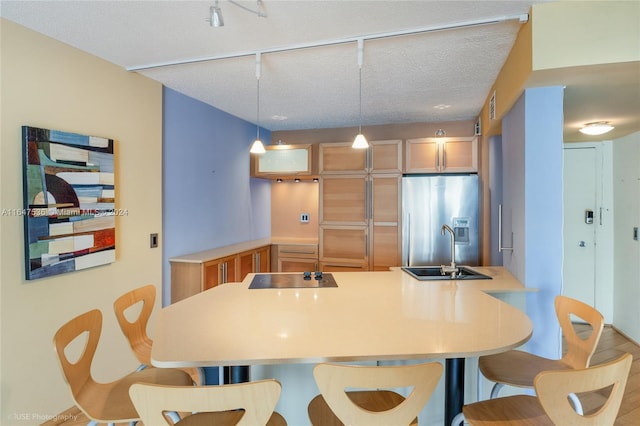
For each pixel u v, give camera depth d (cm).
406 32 219
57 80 232
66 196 234
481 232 403
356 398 151
